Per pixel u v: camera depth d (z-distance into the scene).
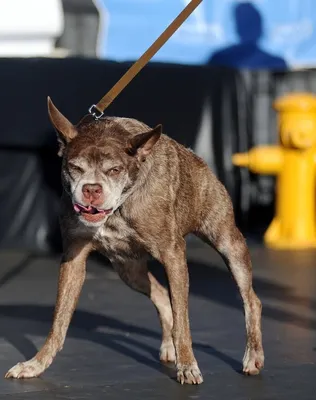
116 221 6.40
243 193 12.40
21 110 11.01
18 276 10.36
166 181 6.47
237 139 12.13
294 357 7.09
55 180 11.31
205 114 11.71
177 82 11.46
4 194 11.44
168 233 6.46
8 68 11.03
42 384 6.33
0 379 6.45
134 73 6.55
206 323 8.27
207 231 7.09
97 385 6.31
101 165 6.00
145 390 6.20
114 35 12.82
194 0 6.45
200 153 11.68
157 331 8.00
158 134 6.16
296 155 12.27
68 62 10.98
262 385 6.34
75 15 12.70
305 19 13.21
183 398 6.02
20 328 8.08
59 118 6.27
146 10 12.86
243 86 12.27
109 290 9.71
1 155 11.38
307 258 11.46
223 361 6.99
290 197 12.32
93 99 10.95
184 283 6.49
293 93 13.15
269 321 8.36
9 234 11.48
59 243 11.43
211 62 13.09
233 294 9.59
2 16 12.33
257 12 13.13
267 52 13.18
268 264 11.05
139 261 7.01
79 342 7.57
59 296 6.62
